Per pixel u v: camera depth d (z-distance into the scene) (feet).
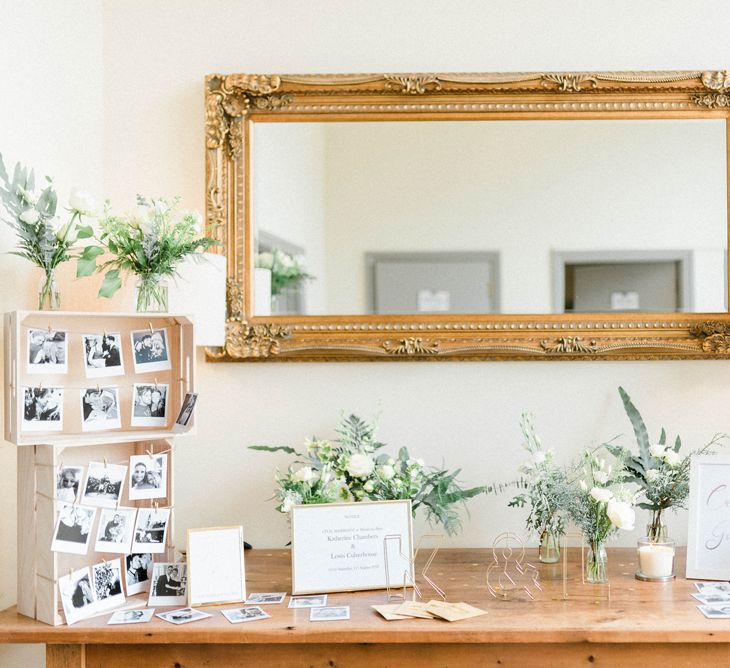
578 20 7.89
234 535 6.27
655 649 5.62
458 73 7.74
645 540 6.79
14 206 6.04
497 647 5.66
